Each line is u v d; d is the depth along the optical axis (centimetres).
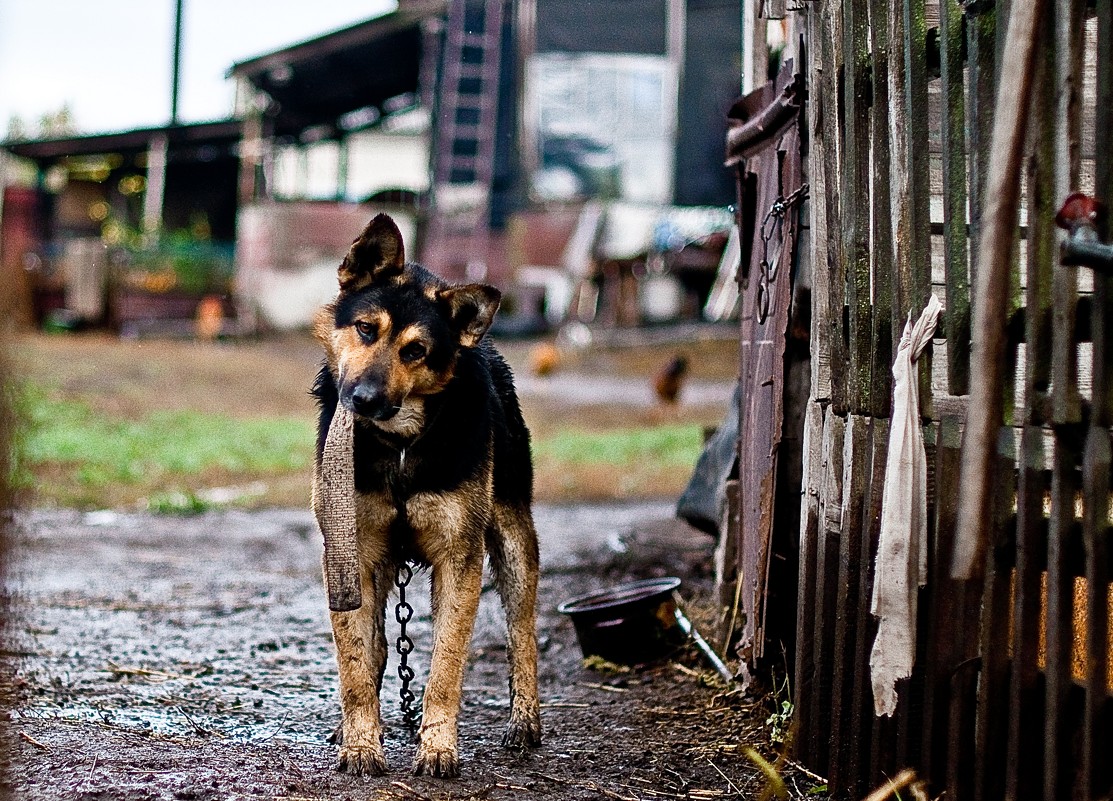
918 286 357
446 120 2850
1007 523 329
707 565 750
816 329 431
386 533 427
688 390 2389
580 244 2783
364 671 417
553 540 960
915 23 354
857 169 392
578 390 2377
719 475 648
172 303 2862
